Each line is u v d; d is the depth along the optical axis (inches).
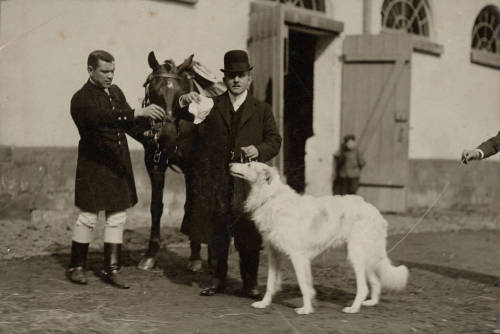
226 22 335.9
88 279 181.3
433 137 461.1
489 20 535.8
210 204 160.7
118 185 172.4
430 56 454.6
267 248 155.3
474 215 423.2
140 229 276.1
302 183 418.0
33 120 268.8
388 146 384.5
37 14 267.0
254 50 341.7
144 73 303.1
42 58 269.7
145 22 300.7
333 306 158.9
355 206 156.6
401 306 160.4
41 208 268.8
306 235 147.4
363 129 391.9
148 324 133.9
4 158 257.6
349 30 401.4
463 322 143.3
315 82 402.3
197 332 129.0
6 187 258.5
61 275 184.7
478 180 498.3
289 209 147.9
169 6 309.1
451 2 474.6
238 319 140.8
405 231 321.7
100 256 218.1
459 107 486.6
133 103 300.2
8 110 261.3
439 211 428.5
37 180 267.6
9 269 190.2
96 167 169.9
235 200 156.8
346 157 381.7
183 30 316.2
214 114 162.2
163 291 169.8
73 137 282.5
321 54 398.0
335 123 397.1
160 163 194.5
